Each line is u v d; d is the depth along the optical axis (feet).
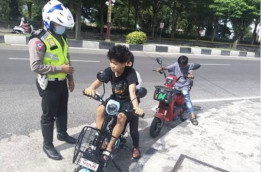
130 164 12.46
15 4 100.58
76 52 42.06
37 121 15.61
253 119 18.76
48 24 11.18
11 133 13.96
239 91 28.30
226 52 65.77
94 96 10.57
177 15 111.34
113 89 11.10
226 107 21.15
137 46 53.06
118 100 11.04
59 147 13.17
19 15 101.71
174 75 17.62
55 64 11.43
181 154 13.32
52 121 12.21
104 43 49.80
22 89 20.94
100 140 10.24
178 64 17.99
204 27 146.72
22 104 17.92
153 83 27.17
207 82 30.91
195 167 12.35
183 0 98.99
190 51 59.82
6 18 96.27
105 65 33.40
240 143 15.05
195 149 13.94
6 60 30.42
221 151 13.99
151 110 19.54
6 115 16.01
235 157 13.56
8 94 19.56
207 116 18.60
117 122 10.48
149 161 12.53
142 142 14.89
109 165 12.12
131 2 105.91
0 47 39.17
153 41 91.15
